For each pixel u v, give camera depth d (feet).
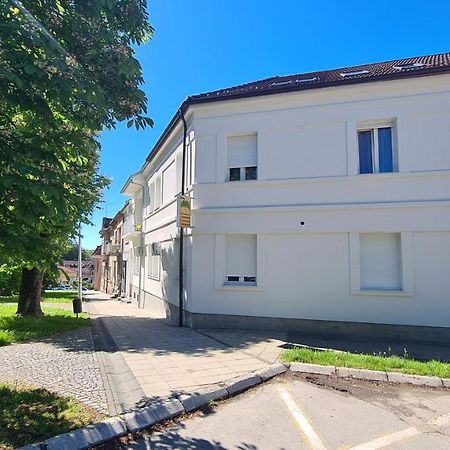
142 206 69.92
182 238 38.34
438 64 35.63
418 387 18.04
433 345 27.73
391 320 30.86
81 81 12.51
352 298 31.89
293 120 34.78
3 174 11.50
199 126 37.37
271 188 34.73
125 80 14.48
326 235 32.91
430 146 31.60
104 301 87.86
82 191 17.35
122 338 29.78
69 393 16.21
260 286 33.94
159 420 13.92
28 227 13.08
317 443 12.43
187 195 37.11
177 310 41.98
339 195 33.01
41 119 13.14
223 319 34.76
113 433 12.62
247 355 23.32
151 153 56.08
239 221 35.09
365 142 33.86
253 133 36.09
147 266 63.16
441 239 30.48
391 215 31.55
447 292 30.01
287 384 18.34
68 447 11.61
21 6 12.00
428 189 31.22
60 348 26.22
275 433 13.15
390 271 31.73
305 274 33.12
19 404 14.73
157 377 18.51
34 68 11.09
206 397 15.90
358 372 19.48
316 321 32.45
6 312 47.34
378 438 12.82
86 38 14.06
